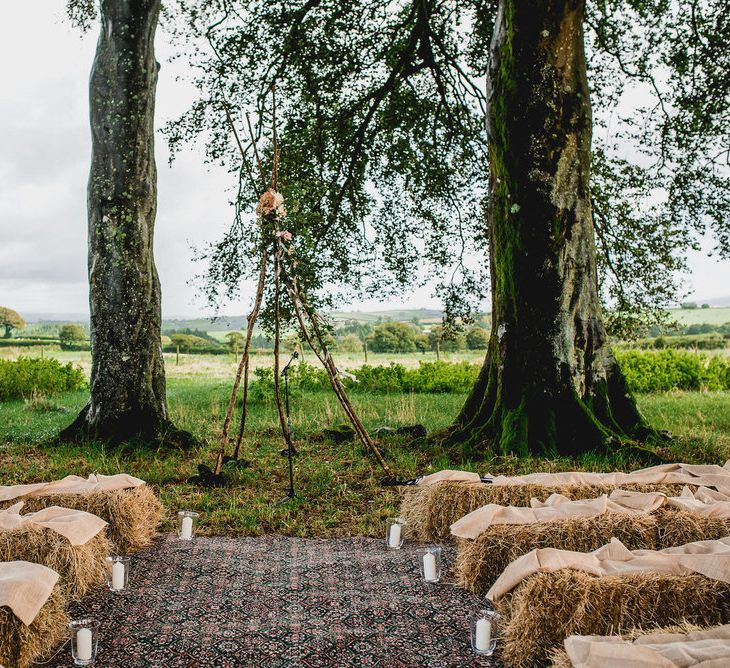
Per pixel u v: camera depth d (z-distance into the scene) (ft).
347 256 45.80
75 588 13.57
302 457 27.94
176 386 72.28
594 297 29.25
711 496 16.51
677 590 10.78
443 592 13.97
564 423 27.55
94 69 32.42
